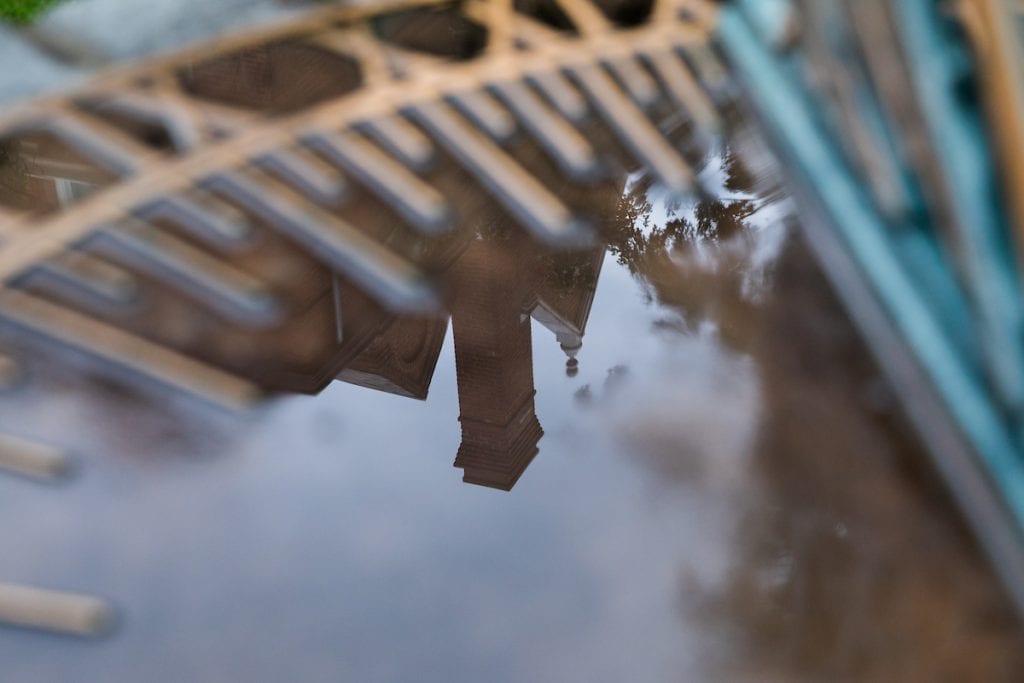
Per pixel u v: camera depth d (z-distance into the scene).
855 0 3.01
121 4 3.27
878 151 2.75
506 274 2.61
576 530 2.08
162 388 2.33
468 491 2.17
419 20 3.37
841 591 1.94
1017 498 2.03
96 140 2.88
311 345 2.44
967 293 2.36
